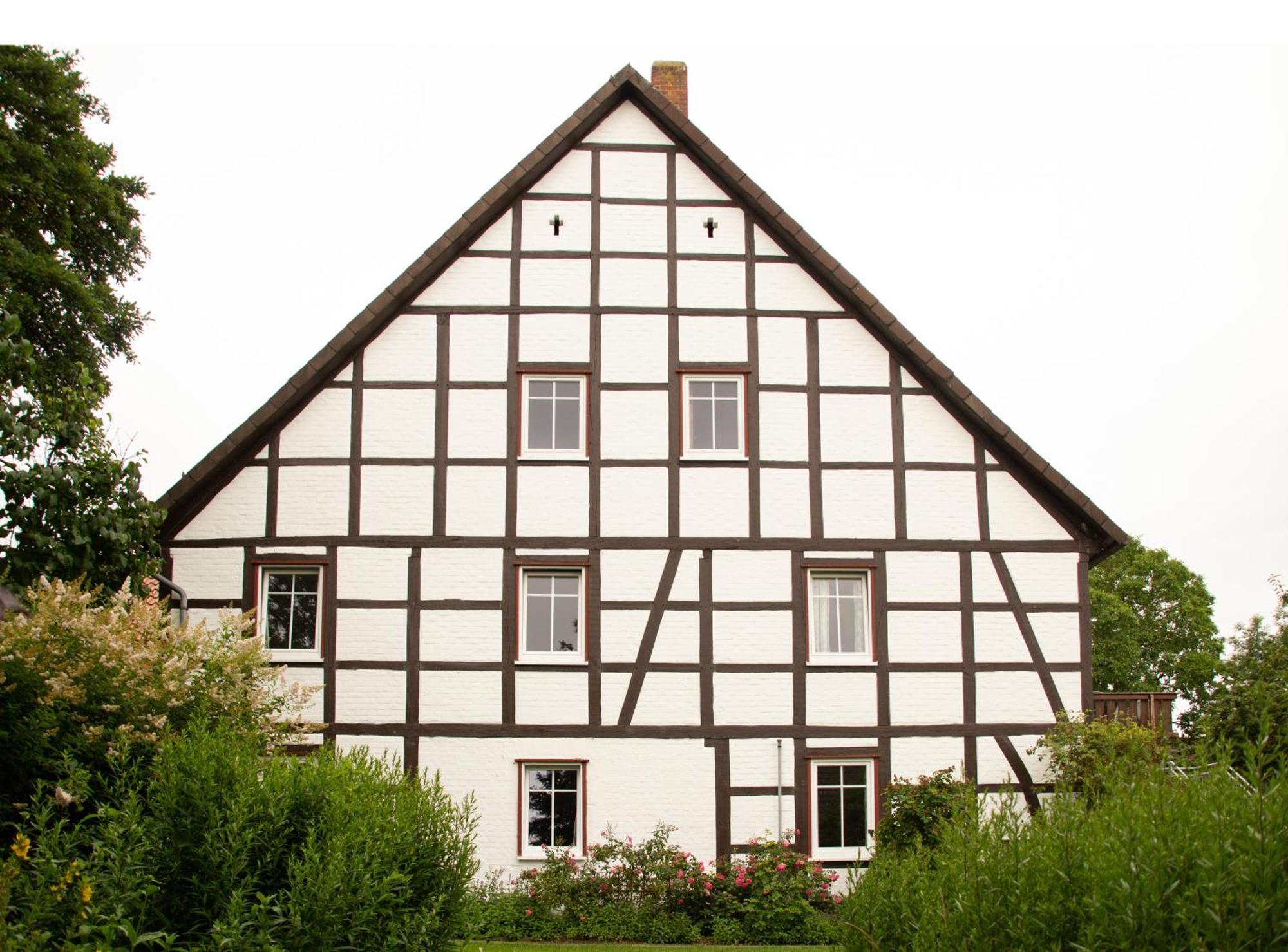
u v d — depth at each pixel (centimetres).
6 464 1081
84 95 1972
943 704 1494
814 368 1559
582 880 1349
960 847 572
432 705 1462
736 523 1517
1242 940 424
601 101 1575
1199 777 526
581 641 1493
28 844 598
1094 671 3600
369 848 691
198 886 663
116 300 1961
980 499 1538
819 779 1478
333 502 1498
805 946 1257
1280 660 1513
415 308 1545
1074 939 489
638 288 1566
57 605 866
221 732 785
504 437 1523
